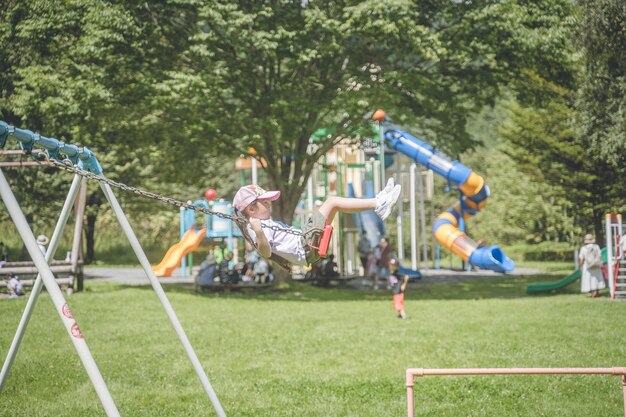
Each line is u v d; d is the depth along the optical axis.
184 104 23.31
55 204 36.69
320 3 24.20
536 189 48.66
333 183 38.09
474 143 26.72
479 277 35.03
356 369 11.19
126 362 11.86
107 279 34.38
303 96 24.61
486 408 8.72
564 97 30.31
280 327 16.06
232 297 23.67
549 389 9.67
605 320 16.45
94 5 22.58
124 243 59.19
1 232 40.97
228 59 24.05
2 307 18.84
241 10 23.05
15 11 23.88
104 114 24.25
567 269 40.41
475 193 29.05
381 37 23.14
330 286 30.84
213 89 22.86
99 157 38.28
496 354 12.10
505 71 26.61
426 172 41.19
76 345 5.05
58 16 23.12
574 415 8.32
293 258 6.60
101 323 16.48
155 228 55.44
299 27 23.70
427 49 22.59
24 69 23.52
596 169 33.78
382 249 29.41
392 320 17.34
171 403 9.20
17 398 9.49
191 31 24.53
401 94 25.61
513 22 23.69
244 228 6.71
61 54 24.88
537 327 15.41
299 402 9.18
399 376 10.59
